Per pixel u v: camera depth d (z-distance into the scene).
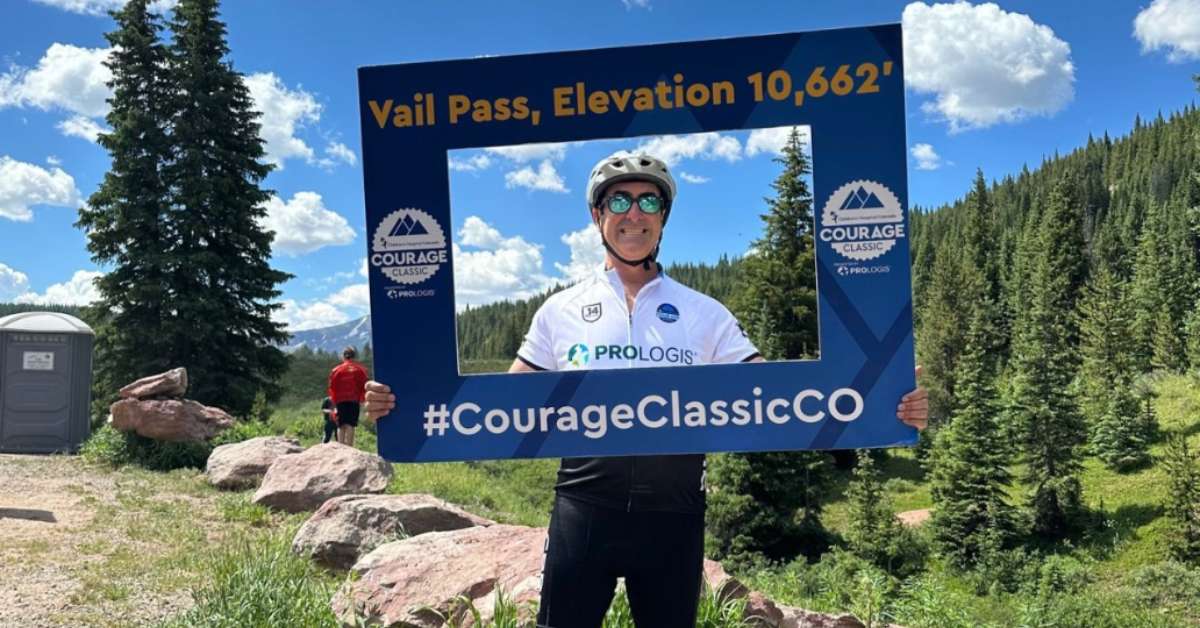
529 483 20.73
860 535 28.38
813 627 4.52
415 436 2.75
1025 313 71.62
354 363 14.81
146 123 27.55
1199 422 37.75
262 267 29.02
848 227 2.69
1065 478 32.88
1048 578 27.02
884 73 2.67
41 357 14.46
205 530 8.28
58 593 5.84
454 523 7.39
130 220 26.69
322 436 19.28
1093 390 47.72
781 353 20.91
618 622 3.38
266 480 9.92
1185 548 27.88
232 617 4.73
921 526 33.56
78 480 11.27
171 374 14.56
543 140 2.76
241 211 28.23
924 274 86.06
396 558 5.00
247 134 29.88
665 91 2.73
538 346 2.71
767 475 27.92
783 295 21.08
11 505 9.09
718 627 3.76
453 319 2.75
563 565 2.39
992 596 26.41
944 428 39.25
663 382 2.62
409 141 2.78
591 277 2.71
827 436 2.66
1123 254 90.00
